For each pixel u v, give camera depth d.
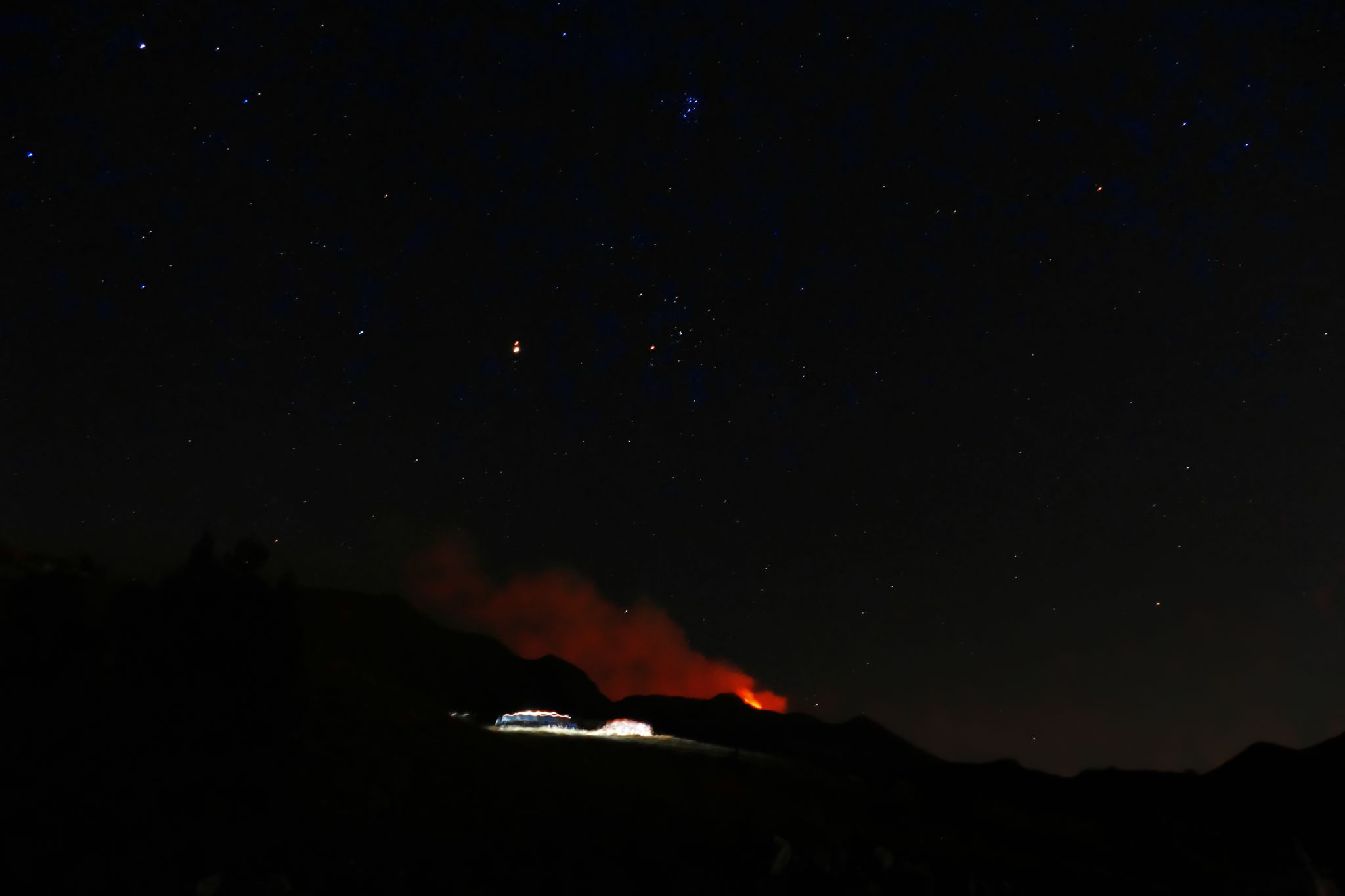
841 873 9.73
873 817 12.67
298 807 8.16
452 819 8.85
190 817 7.57
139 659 8.41
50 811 7.14
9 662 8.10
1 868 6.54
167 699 8.25
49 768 7.48
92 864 6.80
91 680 8.20
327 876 7.44
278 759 8.57
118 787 7.54
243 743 8.38
